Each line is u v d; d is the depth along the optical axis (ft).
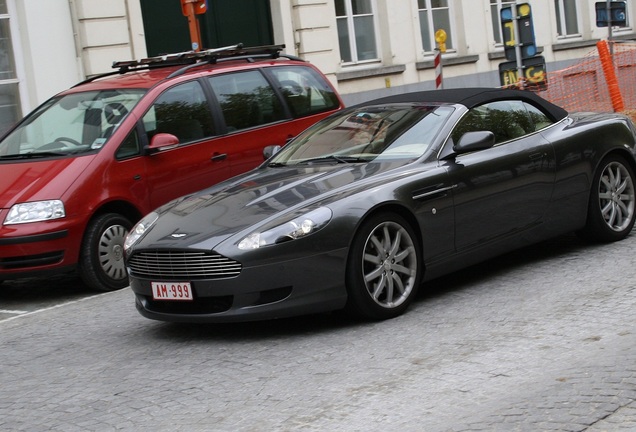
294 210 33.42
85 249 44.75
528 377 27.09
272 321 36.17
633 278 37.11
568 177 41.01
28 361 34.63
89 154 45.78
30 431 26.84
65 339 37.32
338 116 41.93
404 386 27.37
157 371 31.45
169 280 33.76
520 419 23.94
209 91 50.98
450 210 36.37
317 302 32.99
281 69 54.90
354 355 30.81
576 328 31.35
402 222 34.99
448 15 115.44
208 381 29.73
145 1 87.45
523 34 76.59
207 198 36.83
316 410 26.11
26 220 43.32
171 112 49.03
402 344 31.50
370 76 104.01
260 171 39.63
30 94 77.10
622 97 85.35
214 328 36.24
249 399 27.61
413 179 35.47
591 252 42.16
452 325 33.19
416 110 39.42
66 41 78.89
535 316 33.27
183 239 33.47
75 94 51.08
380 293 34.40
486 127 38.96
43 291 47.93
